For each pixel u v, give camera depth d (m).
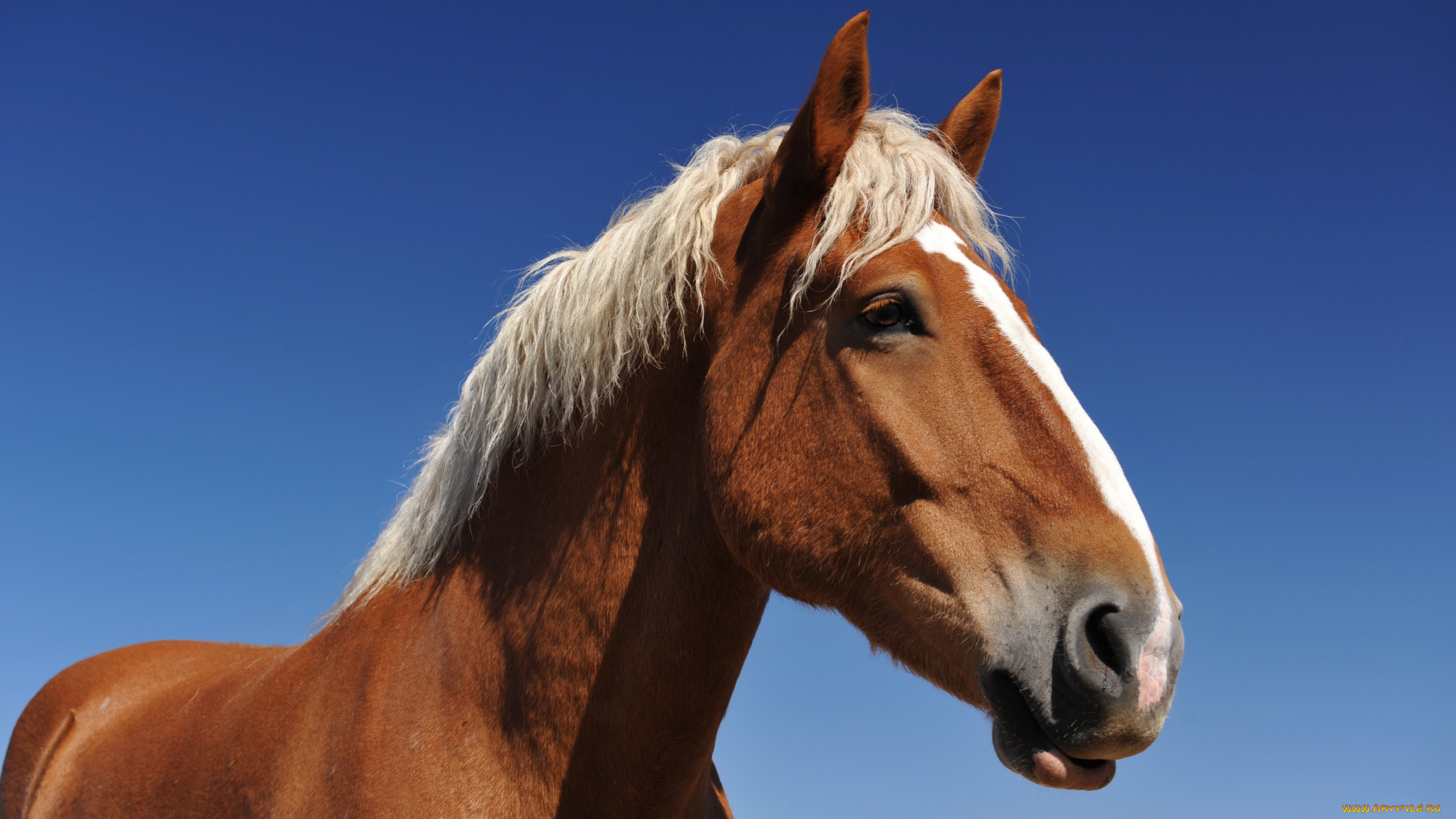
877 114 2.19
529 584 2.01
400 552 2.26
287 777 2.02
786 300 1.90
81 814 2.57
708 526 1.94
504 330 2.23
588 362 2.06
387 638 2.11
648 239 2.09
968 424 1.70
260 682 2.33
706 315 2.05
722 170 2.24
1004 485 1.65
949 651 1.66
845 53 1.89
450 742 1.91
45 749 3.02
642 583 1.93
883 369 1.77
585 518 2.00
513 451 2.17
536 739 1.89
